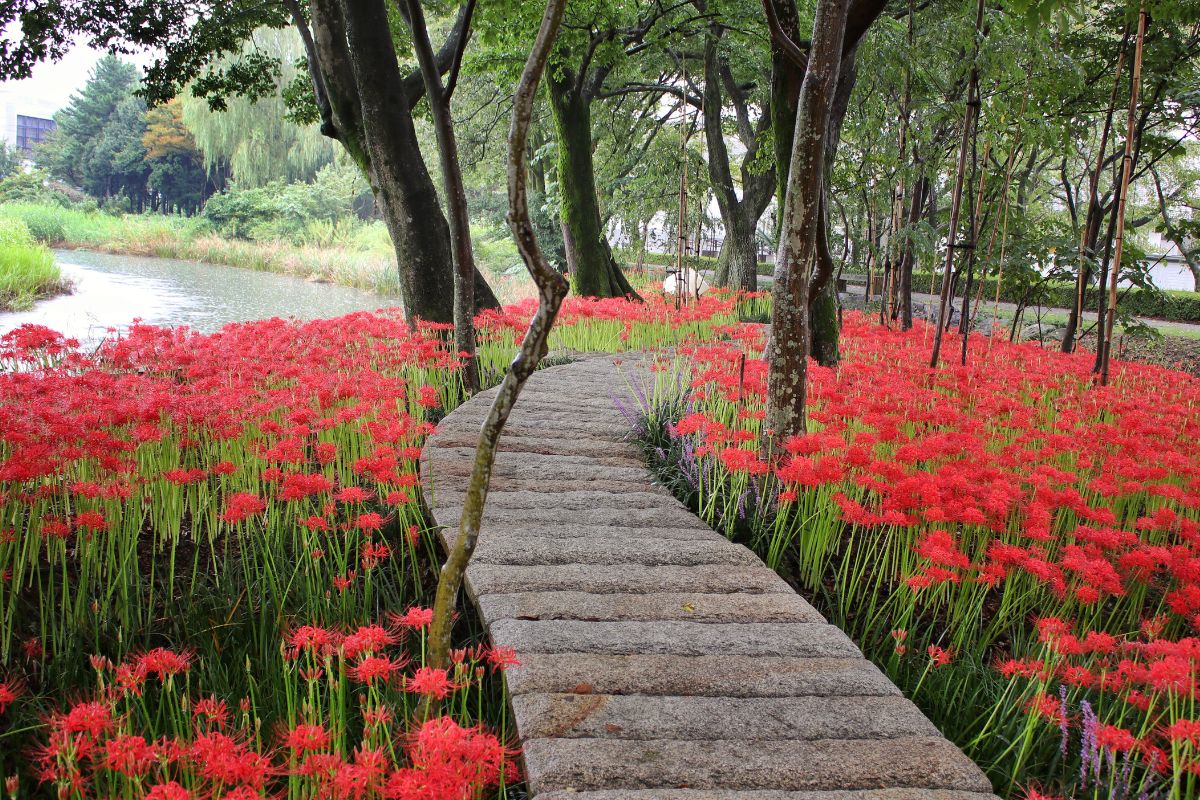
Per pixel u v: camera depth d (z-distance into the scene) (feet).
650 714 8.27
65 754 6.27
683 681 8.94
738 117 53.21
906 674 10.50
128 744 5.72
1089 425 18.76
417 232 23.24
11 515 10.75
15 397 12.38
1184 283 76.48
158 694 8.83
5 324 40.57
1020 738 9.07
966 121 21.65
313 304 59.26
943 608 12.58
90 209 138.62
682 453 16.48
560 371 26.02
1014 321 33.60
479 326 26.53
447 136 20.33
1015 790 8.38
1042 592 12.57
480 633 10.55
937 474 13.35
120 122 160.25
